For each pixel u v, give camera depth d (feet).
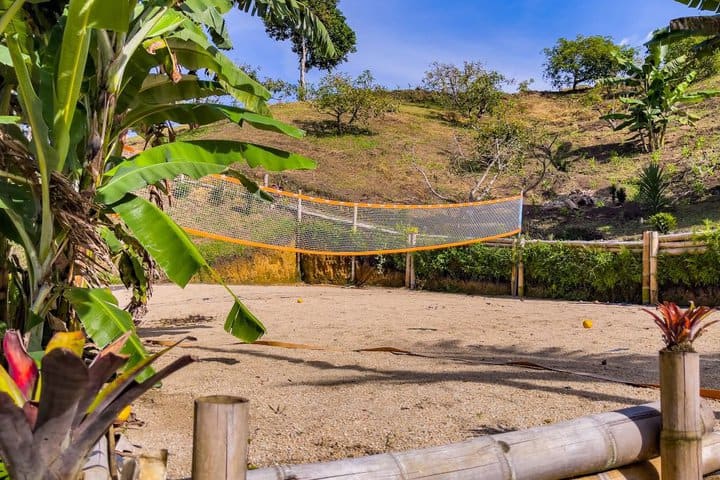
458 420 10.77
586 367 15.96
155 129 17.03
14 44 9.59
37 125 9.86
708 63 95.35
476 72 114.52
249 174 71.92
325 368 15.37
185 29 13.66
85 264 10.89
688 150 67.72
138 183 11.44
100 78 11.18
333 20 132.26
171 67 13.10
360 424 10.53
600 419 7.99
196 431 4.47
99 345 9.96
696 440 7.69
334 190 70.69
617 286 38.09
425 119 116.37
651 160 69.67
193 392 12.71
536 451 7.22
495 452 7.02
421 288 48.78
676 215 53.01
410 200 69.92
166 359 16.51
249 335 12.29
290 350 18.22
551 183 70.33
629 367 16.05
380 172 80.94
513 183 73.46
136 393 3.81
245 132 95.81
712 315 28.58
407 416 11.00
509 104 114.83
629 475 8.02
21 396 3.87
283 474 6.01
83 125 11.59
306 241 40.24
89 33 9.80
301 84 140.56
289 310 30.96
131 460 4.29
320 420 10.77
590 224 55.72
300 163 14.42
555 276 40.75
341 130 102.32
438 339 21.04
